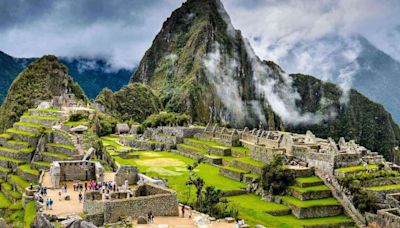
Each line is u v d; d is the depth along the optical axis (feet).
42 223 154.20
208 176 385.09
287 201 312.09
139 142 558.56
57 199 185.98
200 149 494.59
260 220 263.49
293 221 287.69
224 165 433.48
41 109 434.30
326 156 335.06
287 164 355.15
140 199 158.10
